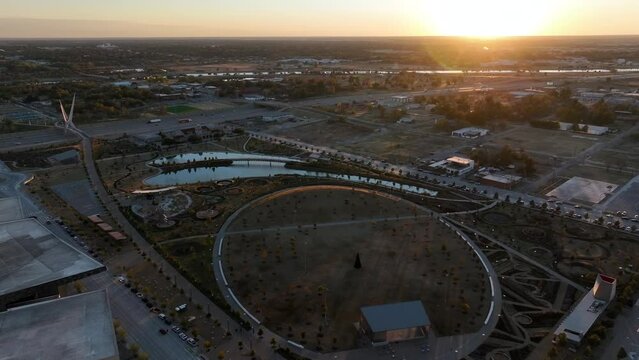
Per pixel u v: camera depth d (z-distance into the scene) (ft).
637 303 349.20
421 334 313.73
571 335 309.42
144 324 323.78
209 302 349.61
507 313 339.16
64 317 290.97
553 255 420.77
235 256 412.98
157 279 378.73
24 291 306.76
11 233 387.34
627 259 411.95
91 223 474.49
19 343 266.57
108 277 381.19
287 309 341.21
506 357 296.71
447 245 435.53
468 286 371.15
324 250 423.64
